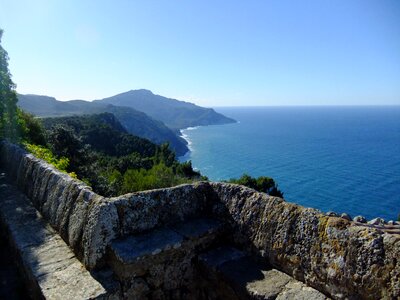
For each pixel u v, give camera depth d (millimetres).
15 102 11852
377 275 2086
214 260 3115
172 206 3541
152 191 3467
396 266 2016
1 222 4941
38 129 17078
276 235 2885
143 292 2947
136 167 42375
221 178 80875
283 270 2783
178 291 3172
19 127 12242
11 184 6516
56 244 3650
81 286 2766
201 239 3299
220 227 3457
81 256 3193
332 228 2473
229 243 3443
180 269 3176
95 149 52156
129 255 2836
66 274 2963
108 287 2768
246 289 2639
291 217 2818
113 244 3016
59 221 3939
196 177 37875
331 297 2359
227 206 3543
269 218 3020
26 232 4043
